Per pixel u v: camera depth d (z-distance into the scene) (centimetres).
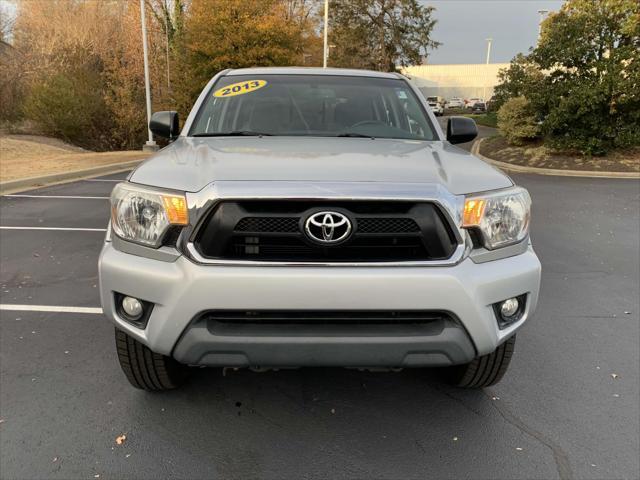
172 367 276
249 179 222
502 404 293
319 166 239
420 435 264
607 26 1675
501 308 237
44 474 232
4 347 353
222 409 283
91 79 2455
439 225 222
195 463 241
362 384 310
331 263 216
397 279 214
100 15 2723
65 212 815
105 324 392
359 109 361
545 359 350
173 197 222
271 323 223
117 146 2500
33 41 2588
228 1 2380
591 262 596
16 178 1124
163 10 2869
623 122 1717
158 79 2569
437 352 224
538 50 1770
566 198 1091
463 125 363
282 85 382
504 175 259
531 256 246
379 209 221
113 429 264
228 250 219
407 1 4216
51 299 443
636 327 406
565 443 260
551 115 1739
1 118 2339
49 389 300
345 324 223
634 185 1321
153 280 221
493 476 236
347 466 241
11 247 607
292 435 262
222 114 353
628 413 287
